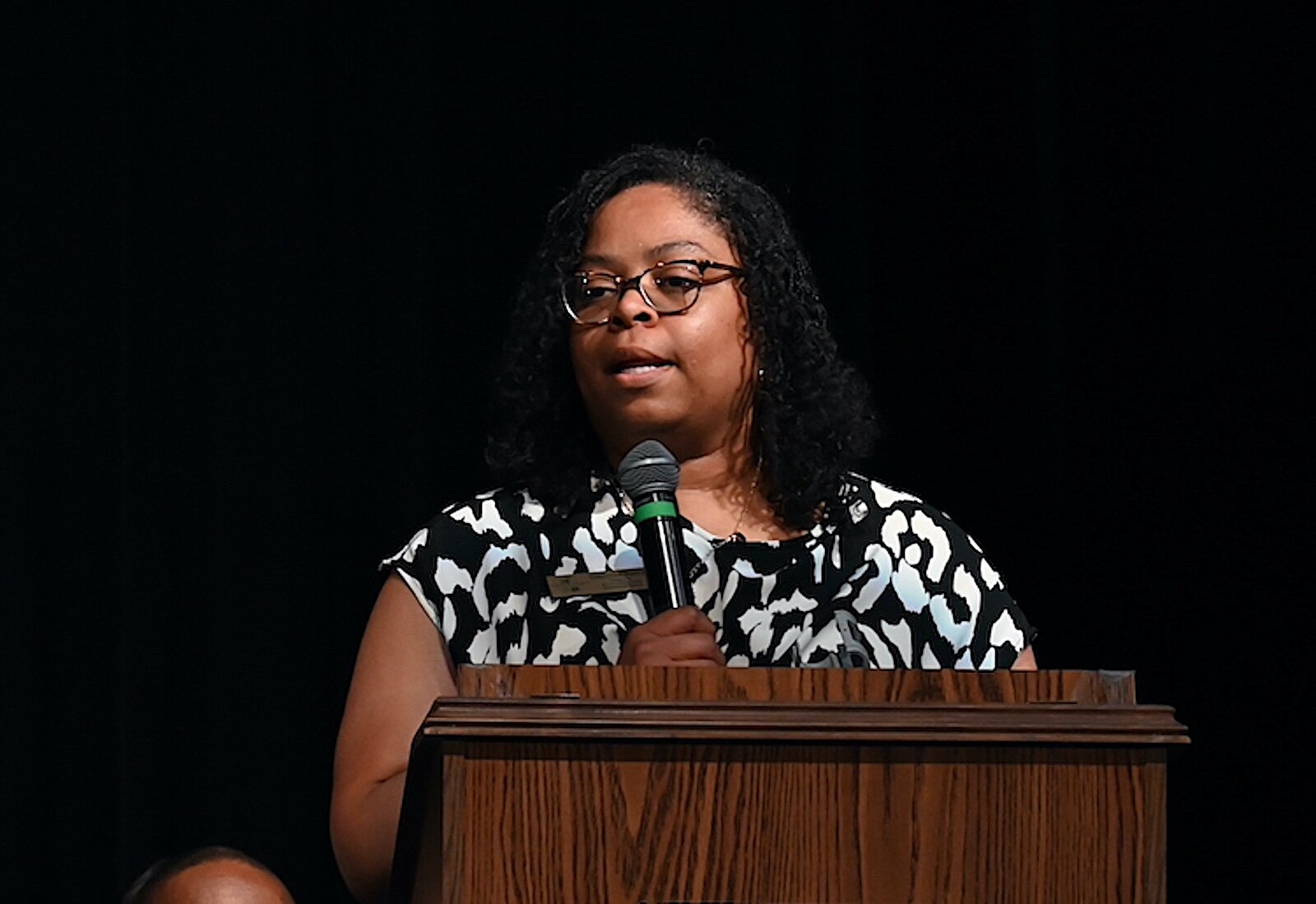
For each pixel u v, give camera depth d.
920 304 12.92
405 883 6.20
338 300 12.95
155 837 12.49
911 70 13.11
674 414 7.93
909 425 12.85
